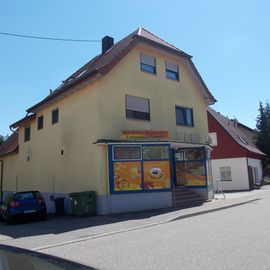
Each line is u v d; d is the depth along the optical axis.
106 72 18.06
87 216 17.22
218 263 6.97
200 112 24.09
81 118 19.36
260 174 40.47
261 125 47.59
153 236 10.73
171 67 22.45
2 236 13.08
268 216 13.37
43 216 17.94
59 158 21.25
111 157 17.78
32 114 25.05
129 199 17.81
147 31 24.08
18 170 27.64
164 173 18.62
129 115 19.36
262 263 6.80
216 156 34.28
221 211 16.66
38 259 2.93
